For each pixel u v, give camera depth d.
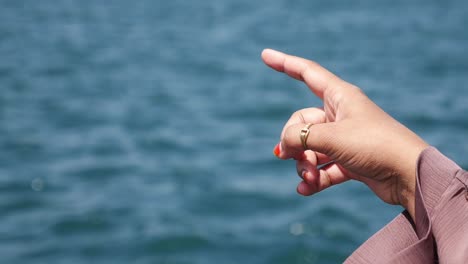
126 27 29.83
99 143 12.62
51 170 10.88
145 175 10.62
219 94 17.09
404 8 33.09
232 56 22.86
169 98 16.95
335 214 8.55
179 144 12.53
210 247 7.93
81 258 7.85
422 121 13.55
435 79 18.64
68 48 24.62
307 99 16.16
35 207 9.28
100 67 21.41
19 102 16.36
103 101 16.67
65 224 8.66
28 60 22.27
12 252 8.01
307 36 26.69
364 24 29.12
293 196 9.22
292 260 7.62
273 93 16.80
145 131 13.55
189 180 10.29
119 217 8.84
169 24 30.48
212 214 8.86
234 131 13.55
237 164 11.02
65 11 34.25
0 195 9.74
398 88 17.52
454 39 25.55
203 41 26.11
